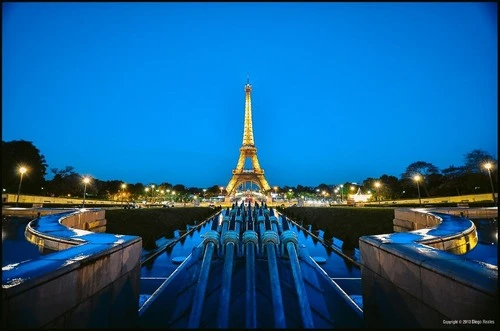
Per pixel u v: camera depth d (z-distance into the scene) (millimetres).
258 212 25312
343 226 40969
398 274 8711
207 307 9867
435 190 96875
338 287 13539
